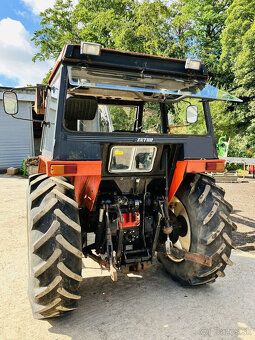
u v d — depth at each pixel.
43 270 2.19
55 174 2.31
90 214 3.08
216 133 17.53
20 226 5.31
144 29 19.41
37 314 2.46
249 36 16.70
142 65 2.72
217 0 25.12
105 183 2.93
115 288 3.15
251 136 17.66
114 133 2.55
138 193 3.08
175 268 3.27
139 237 3.06
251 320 2.56
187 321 2.54
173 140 2.79
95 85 2.53
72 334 2.37
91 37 24.64
